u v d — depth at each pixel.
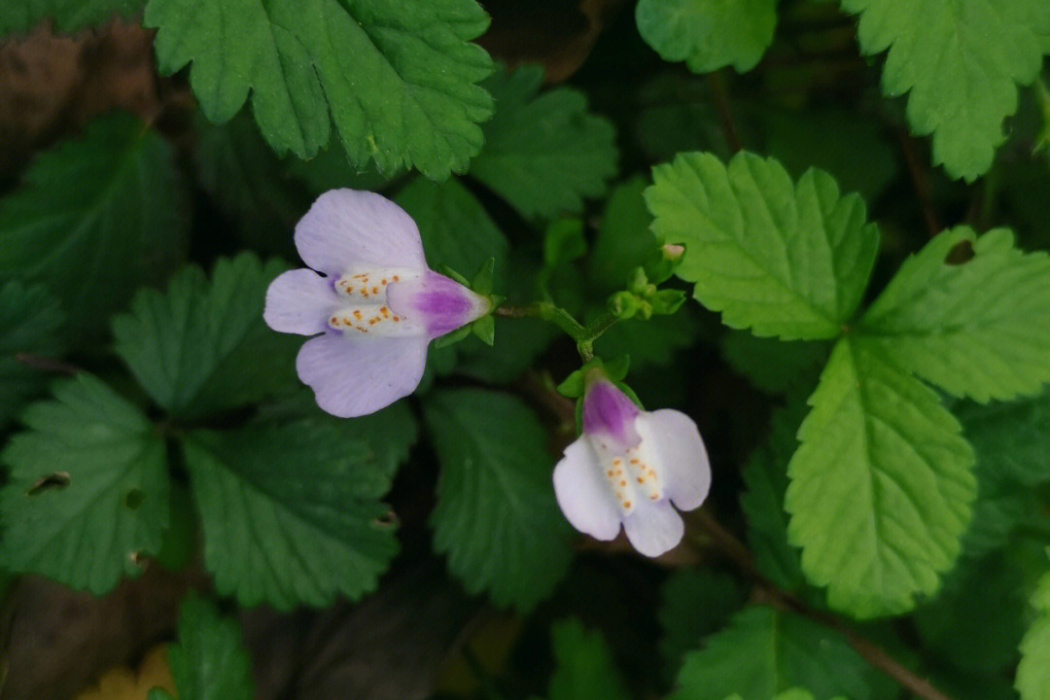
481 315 0.22
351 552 0.24
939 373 0.23
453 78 0.23
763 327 0.23
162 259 0.25
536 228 0.25
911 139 0.26
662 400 0.26
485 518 0.24
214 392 0.24
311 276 0.22
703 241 0.23
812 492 0.23
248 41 0.22
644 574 0.26
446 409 0.25
